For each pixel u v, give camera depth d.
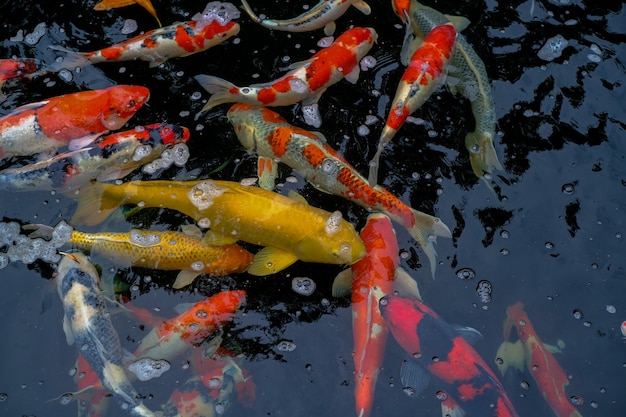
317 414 2.23
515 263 2.36
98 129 2.47
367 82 2.57
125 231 2.37
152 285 2.33
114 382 2.21
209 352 2.26
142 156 2.43
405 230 2.38
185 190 2.34
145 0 2.64
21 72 2.55
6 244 2.36
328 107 2.54
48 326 2.29
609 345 2.28
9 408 2.22
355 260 2.30
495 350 2.27
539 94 2.56
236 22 2.66
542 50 2.62
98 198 2.38
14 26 2.65
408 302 2.24
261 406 2.23
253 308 2.31
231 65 2.60
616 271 2.35
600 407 2.23
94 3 2.68
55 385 2.24
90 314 2.25
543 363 2.23
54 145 2.45
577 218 2.41
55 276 2.33
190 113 2.53
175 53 2.58
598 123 2.52
